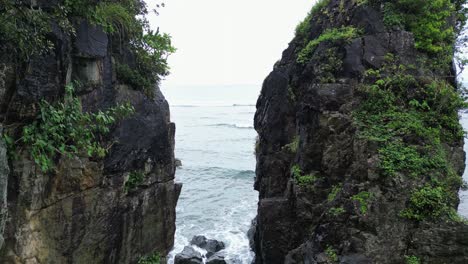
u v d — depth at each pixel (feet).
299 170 47.44
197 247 66.23
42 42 26.86
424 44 45.68
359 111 42.34
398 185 35.60
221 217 85.92
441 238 33.94
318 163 46.01
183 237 73.72
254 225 72.08
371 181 36.94
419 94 41.68
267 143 59.82
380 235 35.27
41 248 31.32
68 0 29.45
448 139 40.01
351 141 41.91
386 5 47.65
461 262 33.68
